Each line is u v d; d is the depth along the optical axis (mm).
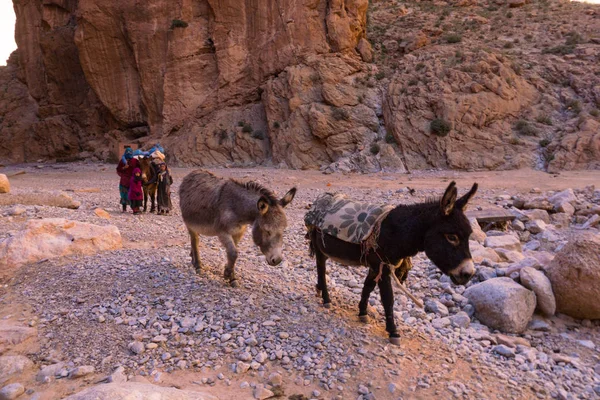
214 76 36375
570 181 20000
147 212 14062
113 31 38438
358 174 25781
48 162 44344
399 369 4793
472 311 6504
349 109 29484
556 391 4676
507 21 39969
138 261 7414
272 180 24016
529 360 5297
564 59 31109
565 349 5824
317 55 32875
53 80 45625
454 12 43938
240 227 6301
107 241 8227
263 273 7383
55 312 5684
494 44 35031
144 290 6242
